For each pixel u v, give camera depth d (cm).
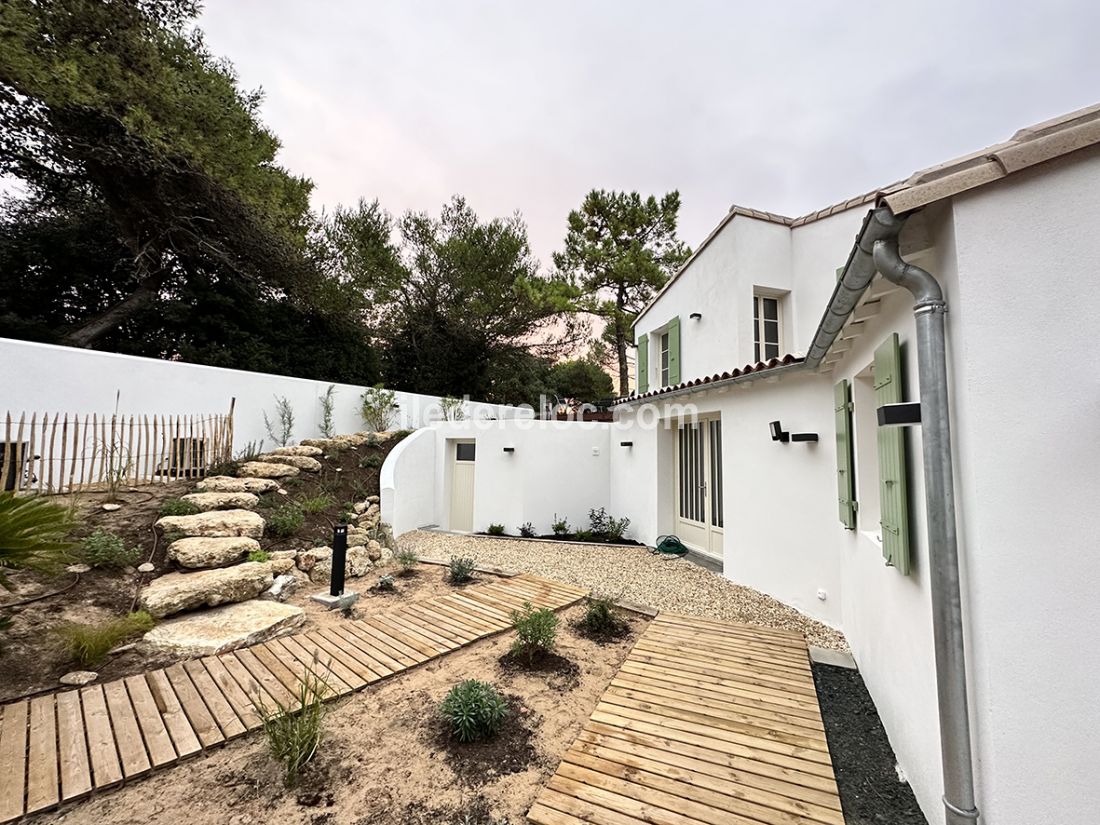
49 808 249
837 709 360
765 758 292
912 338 271
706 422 828
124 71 954
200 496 711
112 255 1313
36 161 1152
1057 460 184
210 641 439
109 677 382
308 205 1638
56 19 890
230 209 1242
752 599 616
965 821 194
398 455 1019
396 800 263
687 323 1049
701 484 842
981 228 201
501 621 527
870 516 421
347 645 457
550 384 2497
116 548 540
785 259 898
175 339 1360
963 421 204
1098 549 177
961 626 204
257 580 555
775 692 374
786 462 598
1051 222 191
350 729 329
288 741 291
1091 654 176
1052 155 187
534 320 2189
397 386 2036
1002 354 195
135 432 845
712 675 403
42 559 417
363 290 1827
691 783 269
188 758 291
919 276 218
